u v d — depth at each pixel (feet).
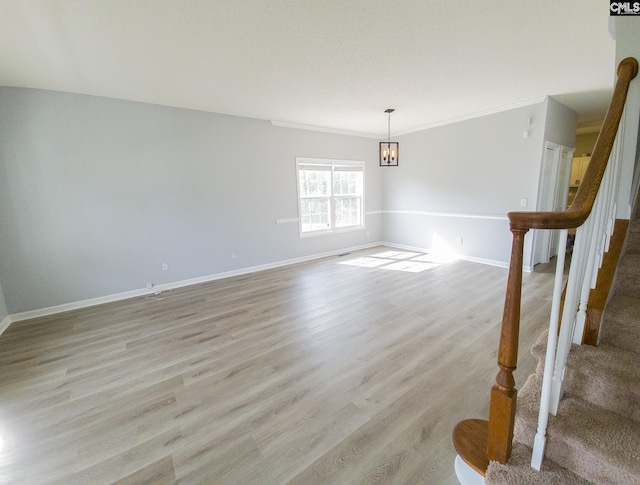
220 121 14.40
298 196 17.71
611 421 3.61
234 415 5.73
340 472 4.47
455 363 7.16
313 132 17.87
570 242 17.35
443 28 7.22
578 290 3.98
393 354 7.64
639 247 5.63
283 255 17.52
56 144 10.86
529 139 13.92
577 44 8.13
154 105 12.62
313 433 5.22
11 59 8.19
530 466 3.60
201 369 7.30
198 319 10.26
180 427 5.48
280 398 6.15
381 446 4.91
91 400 6.31
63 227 11.23
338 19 6.76
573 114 15.64
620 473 3.08
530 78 10.69
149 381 6.89
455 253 17.93
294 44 7.83
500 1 6.24
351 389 6.36
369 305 10.98
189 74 9.62
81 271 11.69
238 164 15.20
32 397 6.46
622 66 4.81
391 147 15.97
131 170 12.35
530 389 4.27
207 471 4.57
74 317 10.76
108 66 8.92
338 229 20.08
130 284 12.75
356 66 9.29
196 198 14.08
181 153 13.47
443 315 9.91
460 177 17.03
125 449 5.04
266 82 10.46
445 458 4.64
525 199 14.40
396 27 7.14
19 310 10.69
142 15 6.45
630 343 4.20
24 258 10.68
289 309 10.87
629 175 5.13
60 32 7.02
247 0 6.01
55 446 5.15
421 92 11.96
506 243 15.42
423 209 19.42
